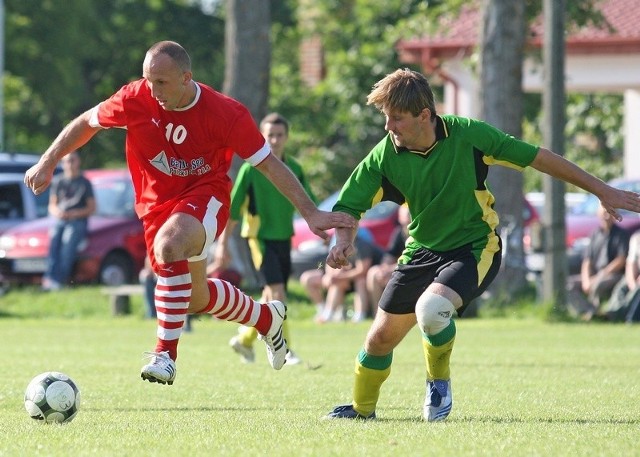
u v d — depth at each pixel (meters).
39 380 22.05
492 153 21.48
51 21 146.25
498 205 66.19
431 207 21.61
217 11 170.50
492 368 35.53
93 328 57.91
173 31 164.50
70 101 149.75
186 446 18.62
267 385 30.23
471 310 63.56
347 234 21.91
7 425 21.48
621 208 21.45
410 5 120.75
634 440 19.23
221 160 23.22
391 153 21.69
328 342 48.16
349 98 122.81
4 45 143.75
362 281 60.59
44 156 23.52
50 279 70.75
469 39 95.44
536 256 66.94
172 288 22.20
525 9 67.31
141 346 45.75
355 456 17.47
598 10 75.62
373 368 22.62
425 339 22.06
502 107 65.44
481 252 21.72
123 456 17.50
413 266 22.05
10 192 78.38
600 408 24.66
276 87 133.75
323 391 28.70
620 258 60.97
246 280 70.75
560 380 31.50
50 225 71.88
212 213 22.80
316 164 124.81
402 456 17.45
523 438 19.44
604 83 96.31
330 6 132.62
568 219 79.19
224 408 25.05
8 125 155.88
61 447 18.50
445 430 20.47
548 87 61.31
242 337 37.38
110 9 161.38
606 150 128.50
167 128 22.56
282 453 17.80
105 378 32.06
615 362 37.84
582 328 56.69
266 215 38.09
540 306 62.62
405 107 20.70
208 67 168.50
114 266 75.44
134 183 23.41
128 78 168.50
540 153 21.48
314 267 76.88
